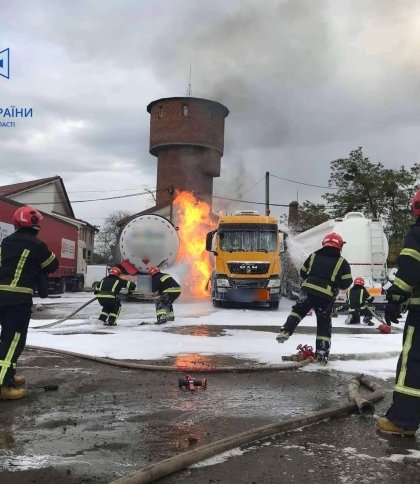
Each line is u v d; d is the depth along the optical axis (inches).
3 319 205.0
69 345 329.7
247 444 152.6
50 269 217.8
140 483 122.2
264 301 645.9
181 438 157.2
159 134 1654.8
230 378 245.4
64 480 125.3
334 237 285.9
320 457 142.9
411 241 161.8
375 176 1344.7
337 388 226.1
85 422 172.2
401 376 162.1
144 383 232.2
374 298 646.5
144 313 582.9
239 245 652.7
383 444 153.7
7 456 140.6
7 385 199.8
